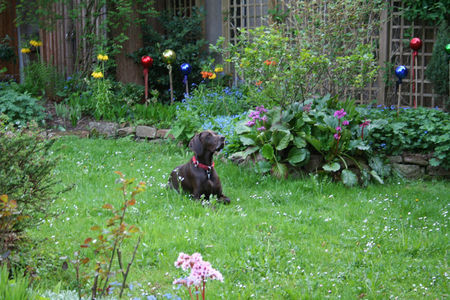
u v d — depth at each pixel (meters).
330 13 9.80
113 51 12.63
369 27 10.34
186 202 6.39
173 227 5.46
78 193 6.74
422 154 8.11
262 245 4.88
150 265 4.58
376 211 6.18
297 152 7.71
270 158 7.68
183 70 11.28
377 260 4.70
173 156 9.08
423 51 11.32
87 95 12.15
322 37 9.58
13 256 3.86
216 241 5.16
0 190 4.00
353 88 9.91
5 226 3.88
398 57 11.62
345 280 4.25
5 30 15.50
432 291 4.07
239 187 7.35
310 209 6.27
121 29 13.33
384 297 3.94
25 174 4.17
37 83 12.70
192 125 9.41
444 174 7.98
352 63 9.15
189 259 3.03
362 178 7.57
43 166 4.34
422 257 4.81
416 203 6.52
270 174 7.66
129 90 12.62
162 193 6.75
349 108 8.27
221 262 4.56
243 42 9.52
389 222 5.68
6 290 3.22
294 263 4.54
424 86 11.48
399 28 11.51
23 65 15.22
